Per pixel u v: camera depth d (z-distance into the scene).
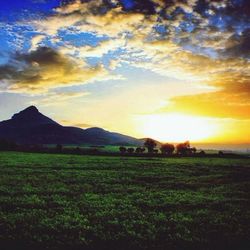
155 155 131.62
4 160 76.81
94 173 51.47
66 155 114.88
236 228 20.16
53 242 16.91
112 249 16.27
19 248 16.17
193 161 95.25
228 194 33.72
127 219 21.72
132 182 41.62
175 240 17.61
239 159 118.88
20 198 28.45
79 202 27.34
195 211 24.91
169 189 36.53
